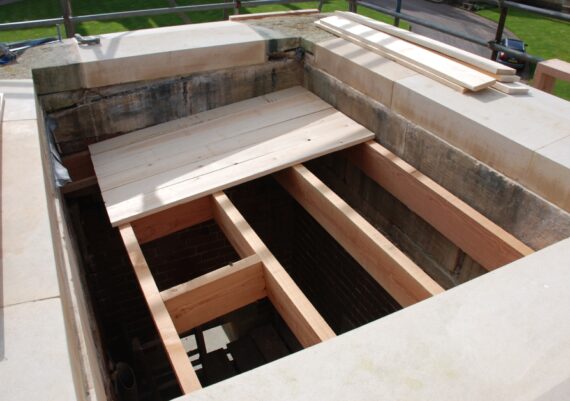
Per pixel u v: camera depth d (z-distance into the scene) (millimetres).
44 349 1371
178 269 5125
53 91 3414
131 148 3598
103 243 4309
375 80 3365
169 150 3521
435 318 1553
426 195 3041
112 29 13875
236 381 1359
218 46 3779
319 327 2123
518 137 2514
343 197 4289
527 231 2557
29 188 2055
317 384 1342
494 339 1479
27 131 2514
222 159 3352
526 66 7316
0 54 3426
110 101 3625
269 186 5109
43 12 14977
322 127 3652
